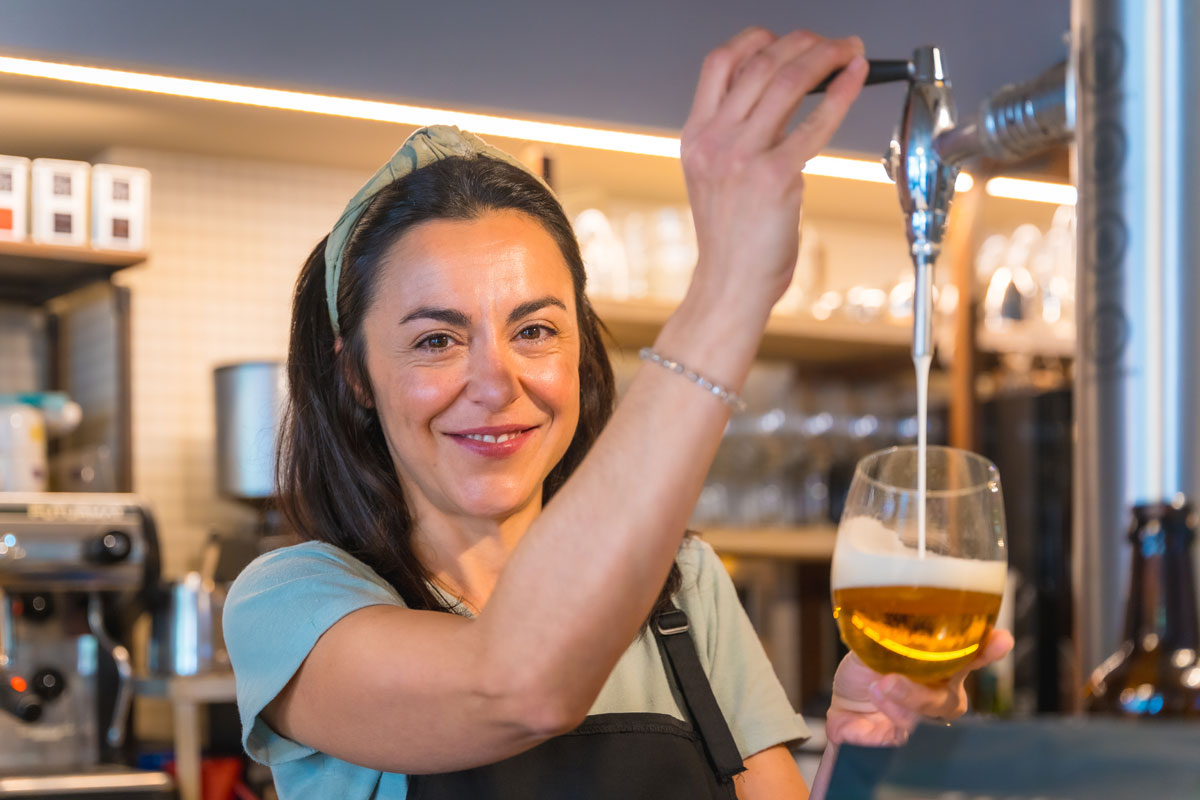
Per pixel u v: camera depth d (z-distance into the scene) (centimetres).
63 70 167
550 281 116
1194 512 79
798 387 372
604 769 115
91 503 257
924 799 58
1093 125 108
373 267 117
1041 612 291
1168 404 105
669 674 129
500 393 112
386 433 119
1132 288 107
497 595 77
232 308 321
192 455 316
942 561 78
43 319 312
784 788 132
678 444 71
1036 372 343
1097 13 108
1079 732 55
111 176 279
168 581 268
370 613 93
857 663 99
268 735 104
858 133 197
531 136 194
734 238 71
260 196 324
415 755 84
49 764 254
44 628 256
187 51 164
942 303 340
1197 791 52
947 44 189
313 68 169
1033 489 297
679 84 184
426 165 118
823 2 184
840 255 382
